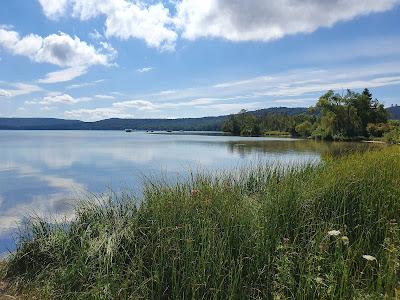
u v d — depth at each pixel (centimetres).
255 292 446
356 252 473
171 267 469
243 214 548
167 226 525
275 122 11950
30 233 682
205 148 4444
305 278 429
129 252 528
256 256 477
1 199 1384
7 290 521
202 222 516
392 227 527
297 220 549
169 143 5875
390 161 906
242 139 7662
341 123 7600
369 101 8094
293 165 1040
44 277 538
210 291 433
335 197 609
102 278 470
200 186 695
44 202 1323
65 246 572
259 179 941
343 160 1030
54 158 3194
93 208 682
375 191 630
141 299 445
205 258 457
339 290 411
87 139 8025
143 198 659
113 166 2525
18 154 3659
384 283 430
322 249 448
